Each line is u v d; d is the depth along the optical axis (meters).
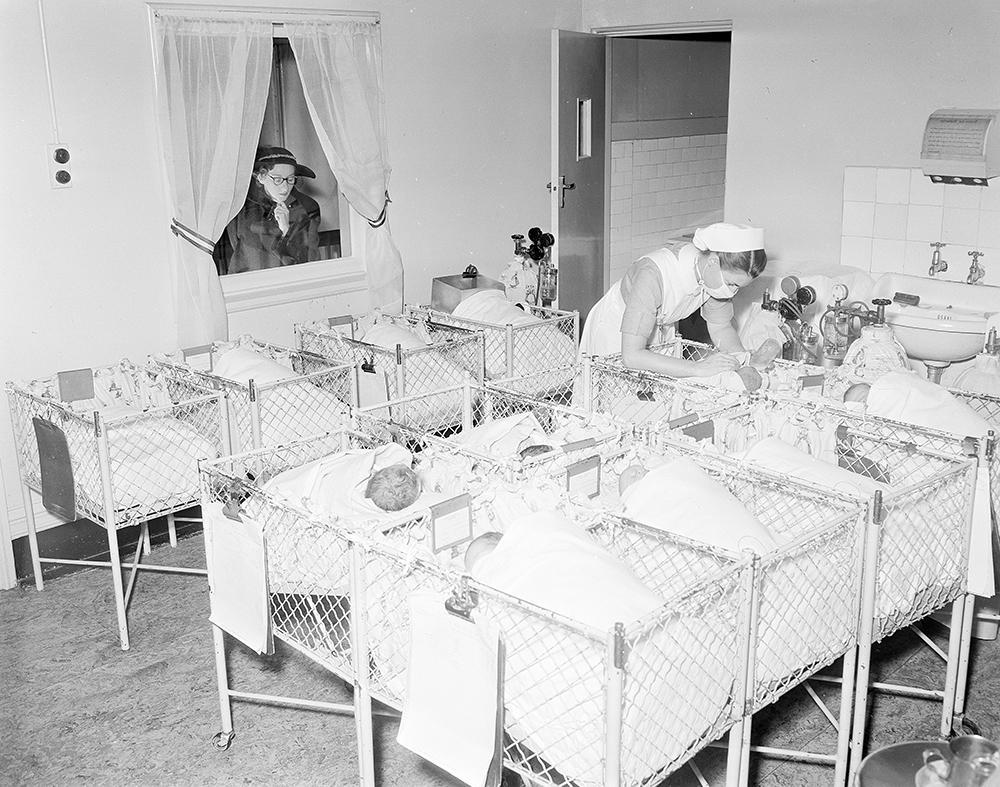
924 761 2.08
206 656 3.71
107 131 4.37
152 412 3.75
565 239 6.50
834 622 2.54
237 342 4.73
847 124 5.24
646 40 7.12
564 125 6.32
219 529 2.79
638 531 2.49
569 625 1.97
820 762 3.04
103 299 4.48
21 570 4.33
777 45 5.45
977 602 3.62
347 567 2.56
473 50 5.84
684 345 4.25
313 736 3.24
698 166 7.81
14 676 3.59
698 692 2.17
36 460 4.07
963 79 4.79
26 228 4.20
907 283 5.04
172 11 4.41
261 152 5.06
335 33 5.04
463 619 2.09
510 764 2.17
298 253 5.32
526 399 3.52
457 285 5.81
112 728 3.29
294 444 3.14
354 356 4.76
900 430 3.03
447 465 2.96
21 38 4.07
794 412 3.27
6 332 4.21
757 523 2.51
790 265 5.48
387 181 5.52
